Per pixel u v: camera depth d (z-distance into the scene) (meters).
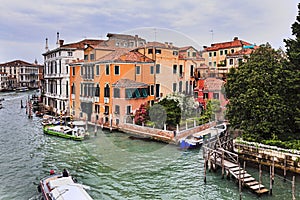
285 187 17.06
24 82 125.50
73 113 28.89
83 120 26.69
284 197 15.78
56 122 35.38
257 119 21.72
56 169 19.53
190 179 17.88
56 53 44.56
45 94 51.16
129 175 17.91
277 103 20.61
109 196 15.45
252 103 21.66
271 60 25.08
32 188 16.58
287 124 21.23
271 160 19.78
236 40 51.38
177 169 19.25
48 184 15.37
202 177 18.27
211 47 52.97
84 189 15.34
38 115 45.56
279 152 19.39
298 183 17.62
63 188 14.07
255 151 20.62
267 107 20.88
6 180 17.72
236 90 25.31
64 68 42.62
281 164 19.28
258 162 20.45
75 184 14.68
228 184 17.33
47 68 49.72
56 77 44.06
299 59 20.44
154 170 18.59
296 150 18.86
